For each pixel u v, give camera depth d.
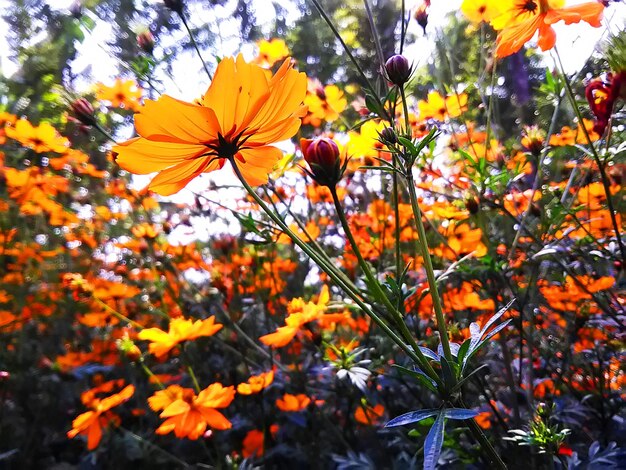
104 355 0.53
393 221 0.48
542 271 0.37
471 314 0.37
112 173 0.59
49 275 0.62
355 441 0.40
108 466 0.45
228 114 0.15
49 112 0.66
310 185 0.52
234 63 0.15
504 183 0.33
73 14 0.37
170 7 0.27
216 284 0.47
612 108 0.24
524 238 0.38
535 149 0.32
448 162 0.45
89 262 0.64
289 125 0.16
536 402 0.32
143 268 0.59
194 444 0.45
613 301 0.36
